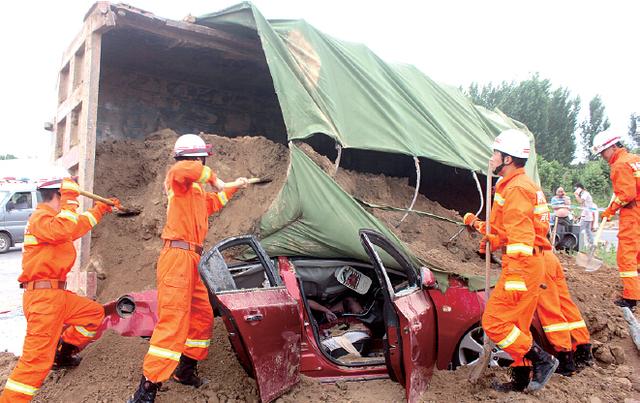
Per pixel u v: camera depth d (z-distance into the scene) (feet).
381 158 23.29
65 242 13.61
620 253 20.21
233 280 13.85
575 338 15.85
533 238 12.95
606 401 13.73
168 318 12.60
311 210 15.66
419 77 23.93
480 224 15.35
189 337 13.67
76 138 19.51
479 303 15.24
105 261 17.57
